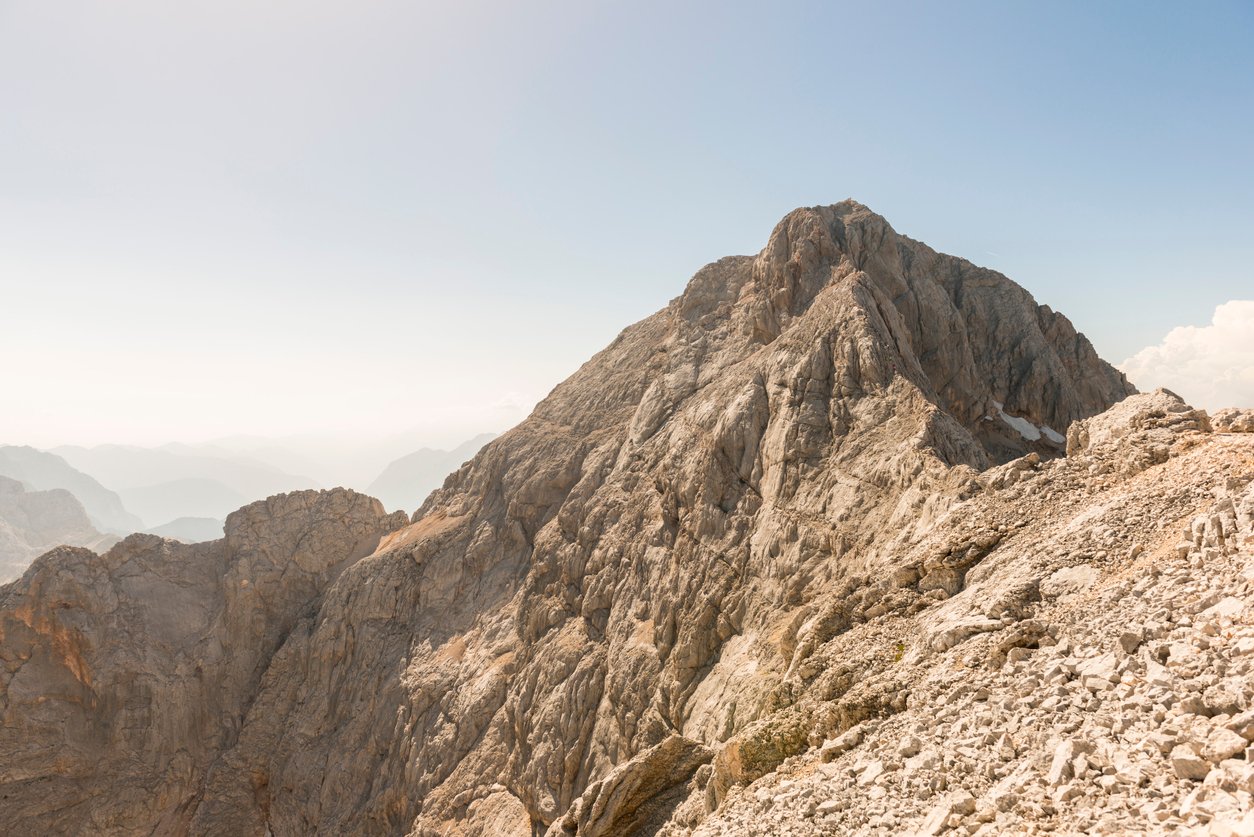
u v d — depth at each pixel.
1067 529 25.52
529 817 60.19
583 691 62.19
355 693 89.19
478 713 72.44
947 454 47.94
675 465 69.25
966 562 28.19
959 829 13.49
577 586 74.12
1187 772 11.49
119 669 97.50
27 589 99.62
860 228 81.12
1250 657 13.30
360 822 76.12
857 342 59.41
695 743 35.00
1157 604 17.16
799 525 51.91
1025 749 15.05
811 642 30.69
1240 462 23.56
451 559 93.81
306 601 107.94
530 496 90.56
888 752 18.39
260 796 91.25
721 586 54.97
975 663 20.58
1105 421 34.84
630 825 32.91
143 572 106.69
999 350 82.38
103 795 92.44
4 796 91.12
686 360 84.31
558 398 106.31
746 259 92.38
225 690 100.69
